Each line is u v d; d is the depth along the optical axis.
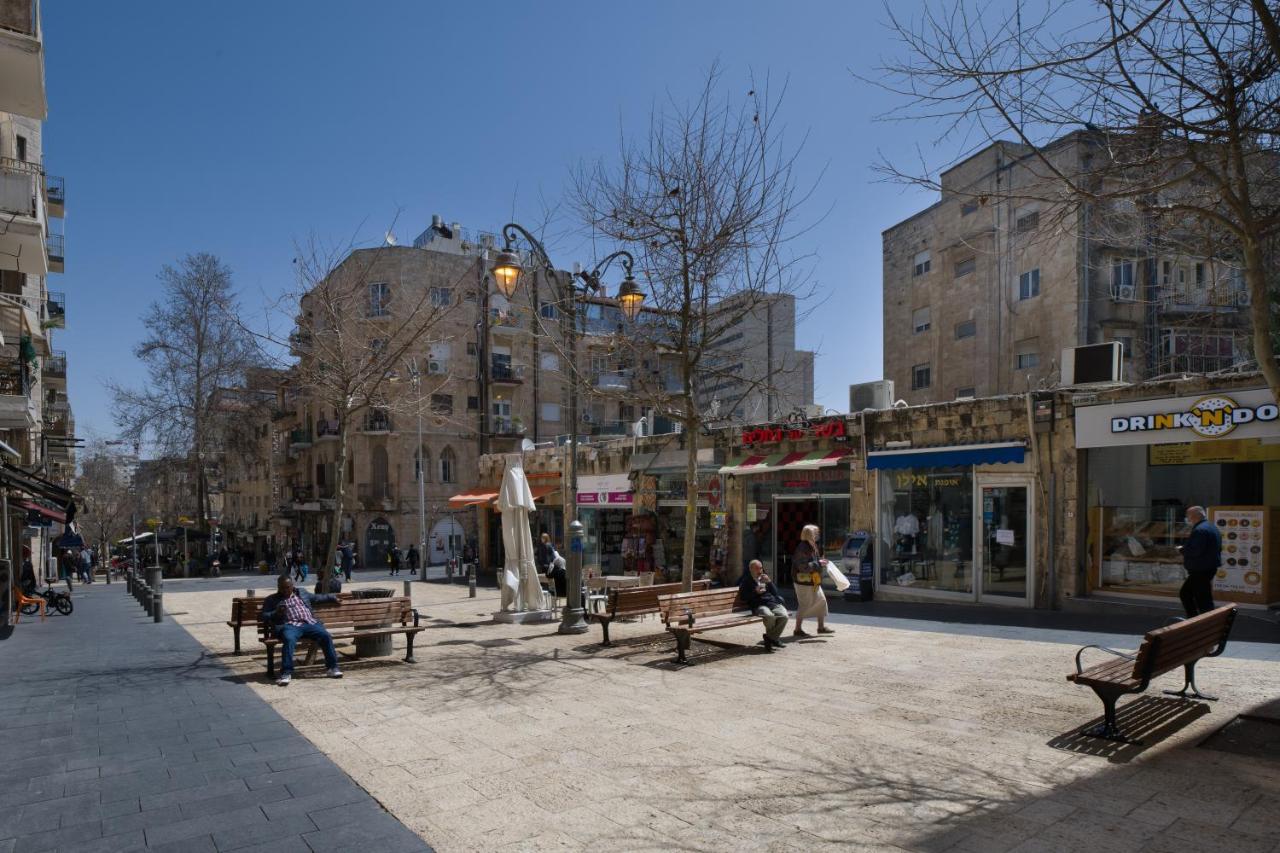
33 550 37.16
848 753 5.57
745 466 18.06
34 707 7.34
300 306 14.26
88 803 4.77
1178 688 6.98
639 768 5.34
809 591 10.84
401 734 6.29
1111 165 6.30
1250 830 4.08
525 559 14.00
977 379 29.48
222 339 38.41
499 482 28.91
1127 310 25.33
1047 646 9.60
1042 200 6.65
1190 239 7.39
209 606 19.34
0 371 18.64
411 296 39.03
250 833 4.29
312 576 37.81
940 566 15.12
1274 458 11.18
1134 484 12.73
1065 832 4.11
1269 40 5.39
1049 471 13.34
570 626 11.99
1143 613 11.97
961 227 30.33
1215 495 11.96
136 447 39.16
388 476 42.56
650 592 11.16
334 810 4.63
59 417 38.25
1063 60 5.84
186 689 8.14
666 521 21.78
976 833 4.13
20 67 15.40
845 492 17.09
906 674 8.19
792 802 4.65
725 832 4.23
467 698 7.57
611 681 8.27
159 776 5.27
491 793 4.89
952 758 5.38
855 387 17.08
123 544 44.75
